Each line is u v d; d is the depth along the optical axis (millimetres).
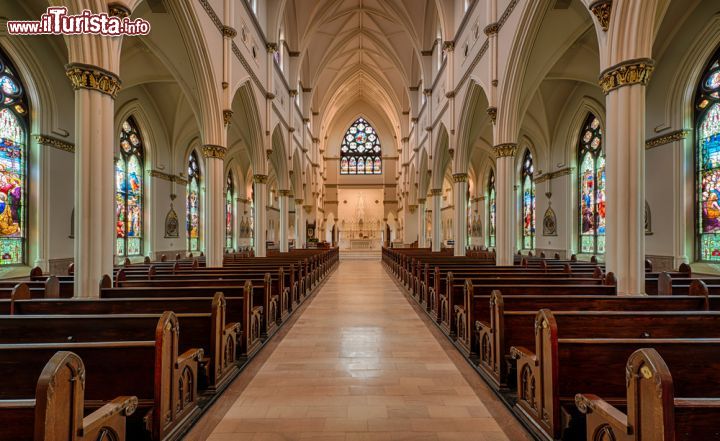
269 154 17266
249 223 29609
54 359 1888
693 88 11125
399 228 37656
